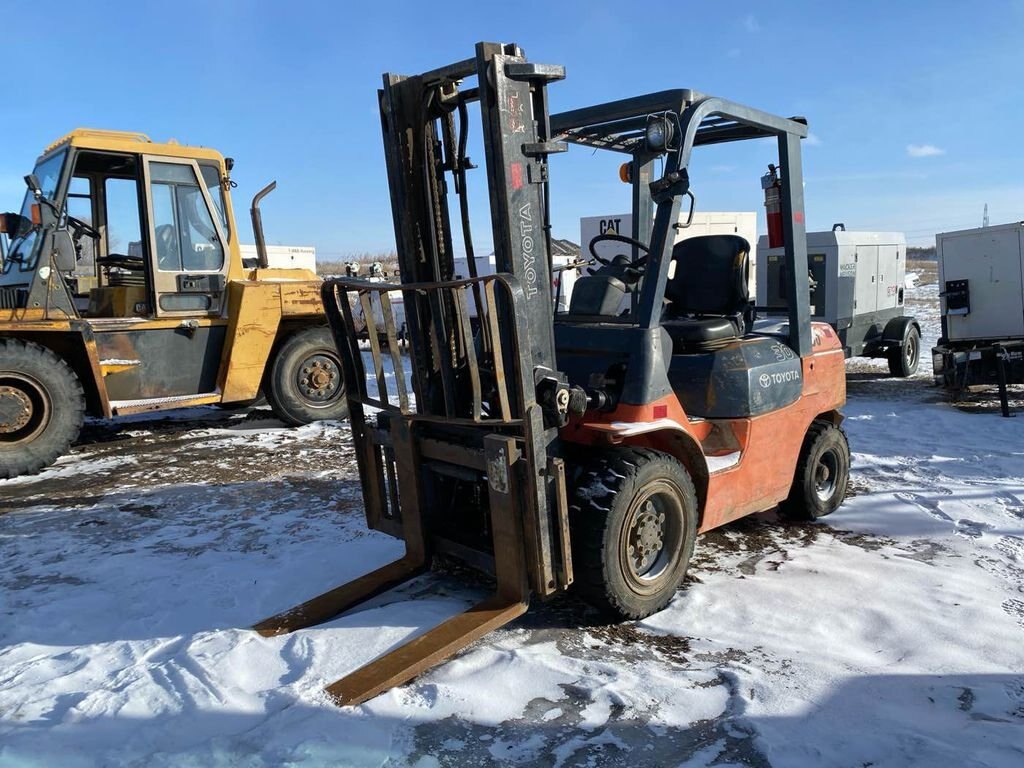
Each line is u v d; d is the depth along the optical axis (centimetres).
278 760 242
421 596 374
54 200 712
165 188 770
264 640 324
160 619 362
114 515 545
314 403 877
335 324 384
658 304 369
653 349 361
